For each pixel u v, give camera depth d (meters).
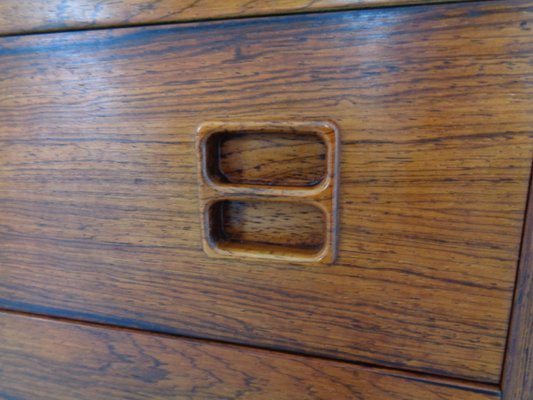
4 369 0.23
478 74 0.14
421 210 0.16
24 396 0.23
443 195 0.16
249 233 0.19
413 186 0.16
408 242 0.16
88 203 0.20
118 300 0.21
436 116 0.15
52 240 0.21
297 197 0.17
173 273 0.20
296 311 0.18
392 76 0.15
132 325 0.21
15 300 0.22
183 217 0.19
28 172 0.20
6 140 0.20
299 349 0.19
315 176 0.17
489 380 0.17
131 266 0.20
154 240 0.19
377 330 0.18
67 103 0.19
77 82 0.18
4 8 0.18
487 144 0.15
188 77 0.17
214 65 0.17
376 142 0.16
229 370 0.20
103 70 0.18
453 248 0.16
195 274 0.19
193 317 0.20
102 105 0.18
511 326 0.16
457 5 0.14
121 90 0.18
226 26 0.16
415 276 0.17
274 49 0.16
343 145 0.16
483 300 0.16
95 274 0.21
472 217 0.16
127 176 0.19
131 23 0.17
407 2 0.14
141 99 0.18
